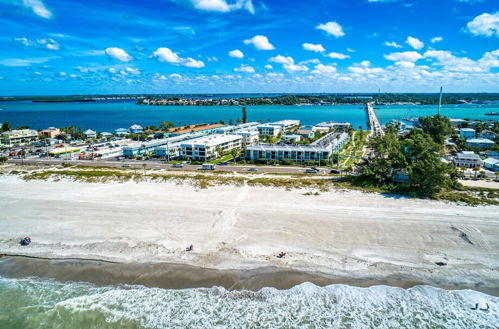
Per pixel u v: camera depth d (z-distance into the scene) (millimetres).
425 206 64250
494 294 40156
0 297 40250
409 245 50000
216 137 146500
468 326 35688
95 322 36406
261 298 39844
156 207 65375
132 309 38281
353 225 56250
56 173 91625
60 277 43906
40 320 36781
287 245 50469
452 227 54781
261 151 118500
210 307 38562
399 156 76250
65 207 65750
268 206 65438
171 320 36719
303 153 115312
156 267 45625
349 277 43250
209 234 54062
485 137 169625
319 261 46438
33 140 179625
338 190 74812
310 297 39906
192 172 96812
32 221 59438
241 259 47094
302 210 63031
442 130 142500
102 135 198500
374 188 75250
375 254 47906
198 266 45688
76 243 51750
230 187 78500
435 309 37969
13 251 49969
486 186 76250
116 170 100500
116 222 58656
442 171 68875
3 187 80625
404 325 35875
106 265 46219
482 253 47781
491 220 57062
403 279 42781
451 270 44281
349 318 36875
